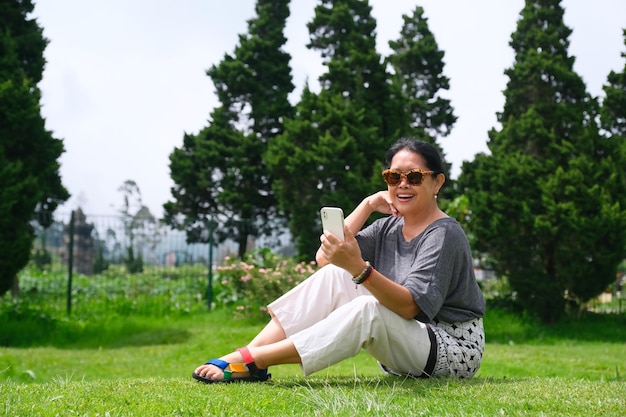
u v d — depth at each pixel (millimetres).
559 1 13188
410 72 21359
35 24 12891
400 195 3309
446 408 2498
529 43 13016
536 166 11516
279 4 22188
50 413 2328
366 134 12750
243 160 20375
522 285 11391
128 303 12047
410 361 3141
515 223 11445
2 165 9844
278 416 2373
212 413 2424
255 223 18844
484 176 11781
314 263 11648
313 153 12352
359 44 13750
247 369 3145
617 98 16453
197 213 21516
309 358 3035
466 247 3230
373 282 2957
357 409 2482
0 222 9531
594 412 2469
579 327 11133
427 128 21500
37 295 12430
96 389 2855
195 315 11906
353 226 3596
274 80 21844
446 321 3252
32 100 10219
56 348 9125
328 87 13680
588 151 11688
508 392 2859
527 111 12625
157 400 2619
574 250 11086
